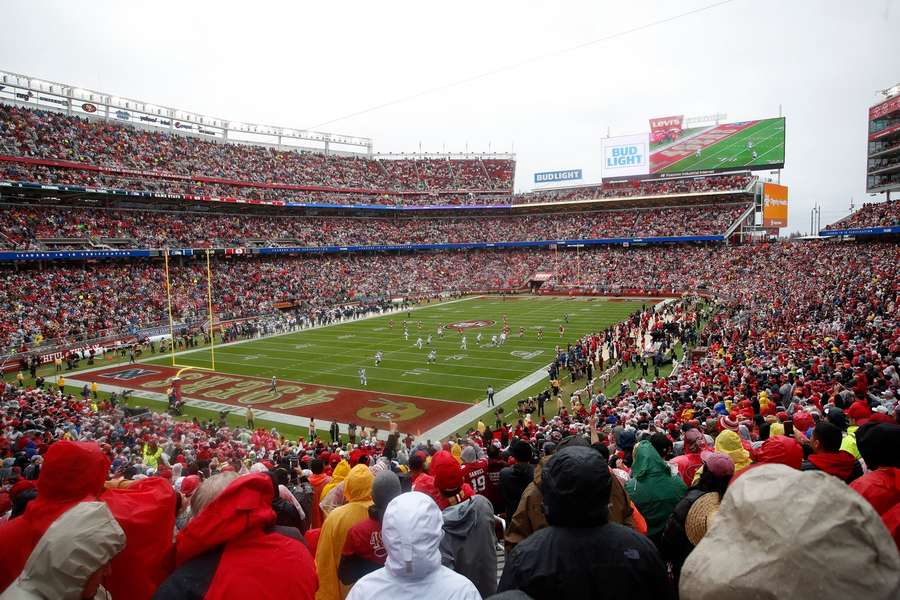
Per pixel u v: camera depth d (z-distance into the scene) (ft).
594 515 9.66
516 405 98.58
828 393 48.88
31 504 11.79
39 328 151.12
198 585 9.11
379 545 14.67
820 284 167.73
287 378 122.01
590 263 278.46
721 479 13.88
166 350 156.56
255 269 233.76
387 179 321.93
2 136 180.14
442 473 17.80
